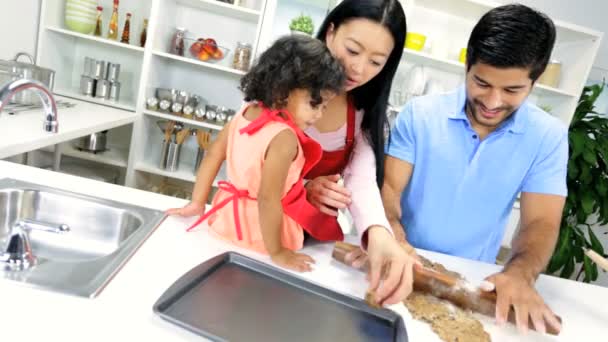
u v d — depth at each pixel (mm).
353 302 675
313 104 768
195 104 2623
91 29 2549
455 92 1214
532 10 903
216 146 927
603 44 2820
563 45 2727
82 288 561
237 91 2771
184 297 598
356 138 1014
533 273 868
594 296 921
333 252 857
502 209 1222
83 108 2234
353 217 861
